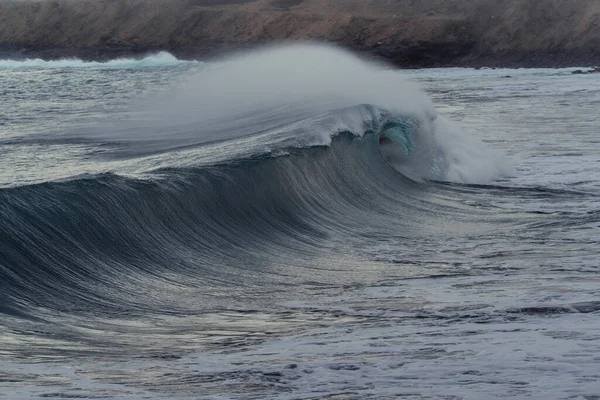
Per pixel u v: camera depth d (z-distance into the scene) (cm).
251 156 4762
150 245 3534
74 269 3105
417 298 3073
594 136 8519
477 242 4228
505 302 2919
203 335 2605
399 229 4644
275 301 3091
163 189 3875
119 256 3366
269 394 2011
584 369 2159
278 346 2461
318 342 2498
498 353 2306
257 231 4197
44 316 2675
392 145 6328
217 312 2916
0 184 4647
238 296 3159
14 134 7325
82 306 2839
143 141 6488
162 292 3125
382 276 3516
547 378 2097
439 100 14188
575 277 3334
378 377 2133
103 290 3025
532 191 5700
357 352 2372
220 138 6094
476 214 5034
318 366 2234
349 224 4706
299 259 3847
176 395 1988
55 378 2069
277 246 4066
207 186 4188
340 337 2553
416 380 2106
